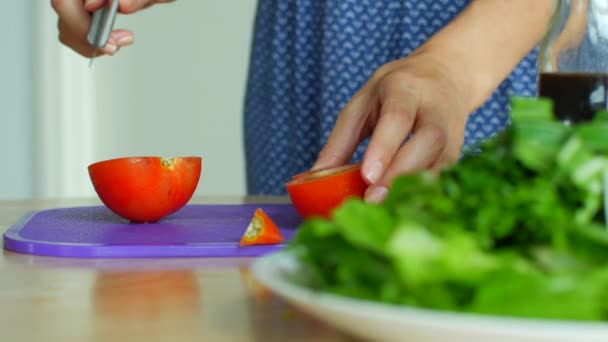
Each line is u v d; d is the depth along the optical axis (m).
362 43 1.29
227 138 2.51
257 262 0.40
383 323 0.31
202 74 2.50
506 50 1.01
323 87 1.30
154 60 2.51
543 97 0.74
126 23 2.49
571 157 0.37
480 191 0.38
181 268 0.61
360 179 0.75
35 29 2.48
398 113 0.78
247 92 1.48
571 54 0.73
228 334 0.41
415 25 1.28
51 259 0.67
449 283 0.33
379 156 0.74
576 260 0.34
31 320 0.44
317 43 1.33
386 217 0.36
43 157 2.52
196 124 2.52
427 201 0.37
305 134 1.36
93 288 0.53
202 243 0.70
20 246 0.71
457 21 1.01
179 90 2.51
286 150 1.39
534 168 0.38
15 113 2.50
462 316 0.30
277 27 1.37
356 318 0.31
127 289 0.53
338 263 0.37
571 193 0.37
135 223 0.86
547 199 0.36
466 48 0.98
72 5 1.17
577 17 0.73
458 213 0.37
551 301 0.31
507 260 0.33
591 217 0.38
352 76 1.29
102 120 2.54
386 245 0.33
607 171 0.36
